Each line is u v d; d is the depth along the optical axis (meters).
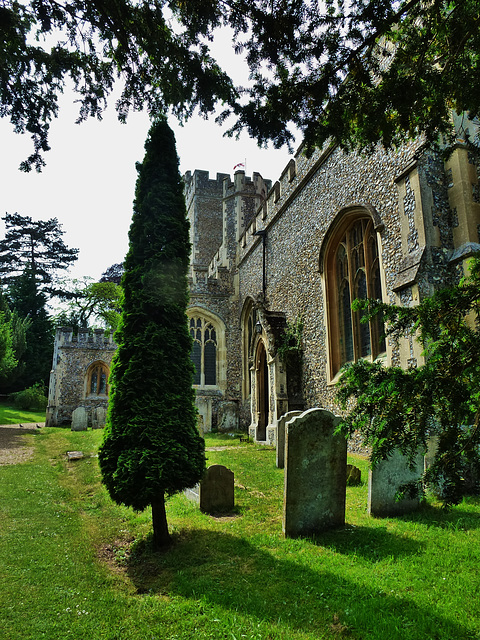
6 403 32.91
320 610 3.25
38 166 4.84
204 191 29.78
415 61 3.83
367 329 10.29
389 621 2.98
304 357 13.21
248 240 19.97
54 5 4.00
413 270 7.30
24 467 9.80
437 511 5.33
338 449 5.18
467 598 3.24
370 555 4.20
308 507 4.95
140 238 5.65
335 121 4.00
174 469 4.82
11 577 4.00
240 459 9.95
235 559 4.31
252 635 2.95
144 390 5.16
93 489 7.58
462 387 2.38
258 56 3.82
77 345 23.89
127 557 4.62
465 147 7.36
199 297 21.00
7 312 32.59
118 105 4.73
